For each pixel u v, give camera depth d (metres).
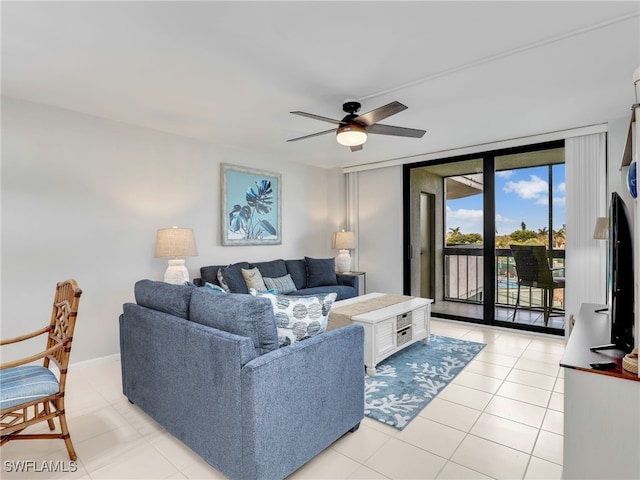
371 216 5.62
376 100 2.98
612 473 1.27
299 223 5.54
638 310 1.21
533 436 2.13
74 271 3.24
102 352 3.41
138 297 2.51
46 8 1.76
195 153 4.18
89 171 3.33
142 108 3.17
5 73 2.49
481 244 4.64
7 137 2.89
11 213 2.92
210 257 4.35
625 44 2.13
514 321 4.45
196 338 1.84
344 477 1.78
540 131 3.89
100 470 1.87
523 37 2.06
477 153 4.55
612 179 3.48
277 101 3.01
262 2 1.73
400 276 5.30
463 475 1.79
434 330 4.46
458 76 2.56
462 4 1.76
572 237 3.82
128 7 1.76
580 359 1.43
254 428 1.57
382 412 2.42
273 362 1.64
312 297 2.11
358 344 2.14
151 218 3.78
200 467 1.88
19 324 2.95
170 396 2.06
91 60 2.31
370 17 1.86
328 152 4.87
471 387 2.80
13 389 1.78
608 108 3.20
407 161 5.10
